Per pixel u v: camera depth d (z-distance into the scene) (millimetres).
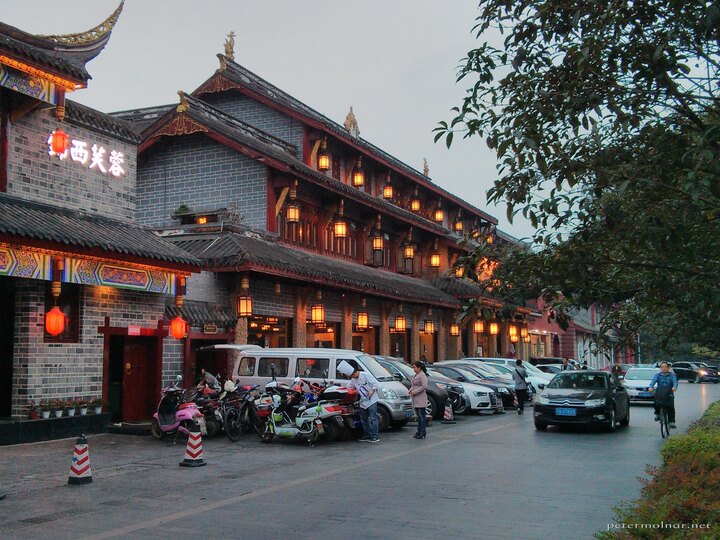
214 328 20750
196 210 25562
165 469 12281
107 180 18078
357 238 31266
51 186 16422
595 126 6059
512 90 6613
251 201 24812
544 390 19609
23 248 14039
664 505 6441
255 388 17609
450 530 8031
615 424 19047
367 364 18844
